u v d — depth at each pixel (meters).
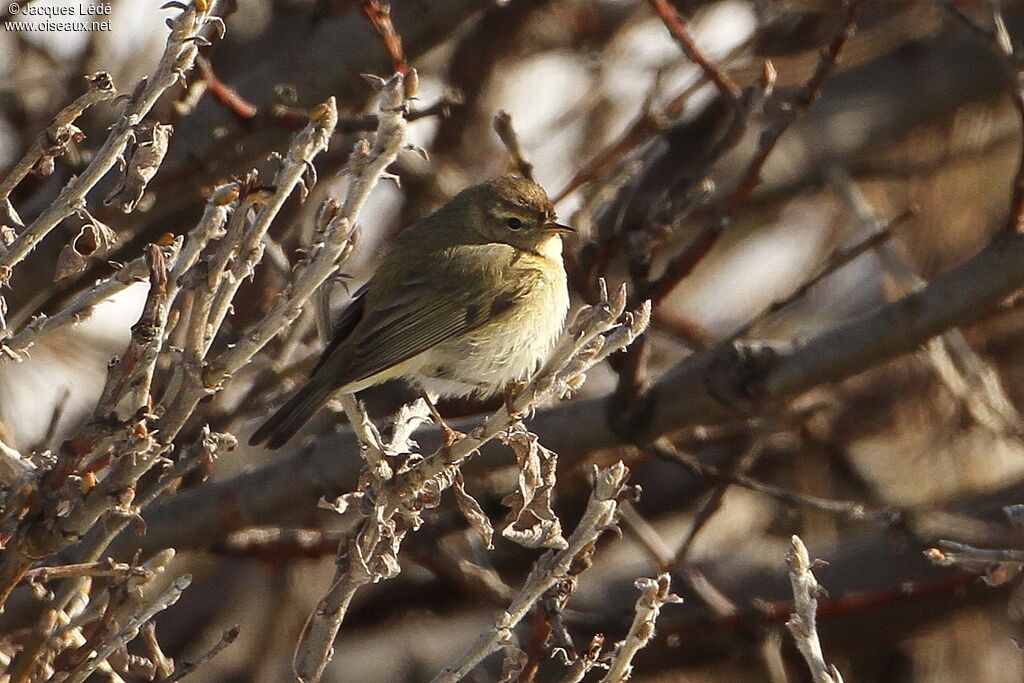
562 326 11.21
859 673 15.05
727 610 12.92
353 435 11.09
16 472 6.88
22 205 12.45
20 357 6.89
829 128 17.12
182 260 6.40
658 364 16.52
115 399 6.45
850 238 16.58
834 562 14.81
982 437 15.98
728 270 17.50
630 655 6.77
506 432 7.45
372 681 14.48
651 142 15.49
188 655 14.70
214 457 6.79
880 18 17.08
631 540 16.05
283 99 11.86
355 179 6.26
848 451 16.30
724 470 13.88
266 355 12.59
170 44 6.62
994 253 10.10
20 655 6.89
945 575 14.10
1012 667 14.73
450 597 15.45
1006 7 17.58
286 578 14.81
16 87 13.16
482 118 16.06
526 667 7.30
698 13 16.20
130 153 6.86
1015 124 16.89
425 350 10.27
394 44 10.91
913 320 10.25
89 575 6.81
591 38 16.36
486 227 11.04
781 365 10.48
